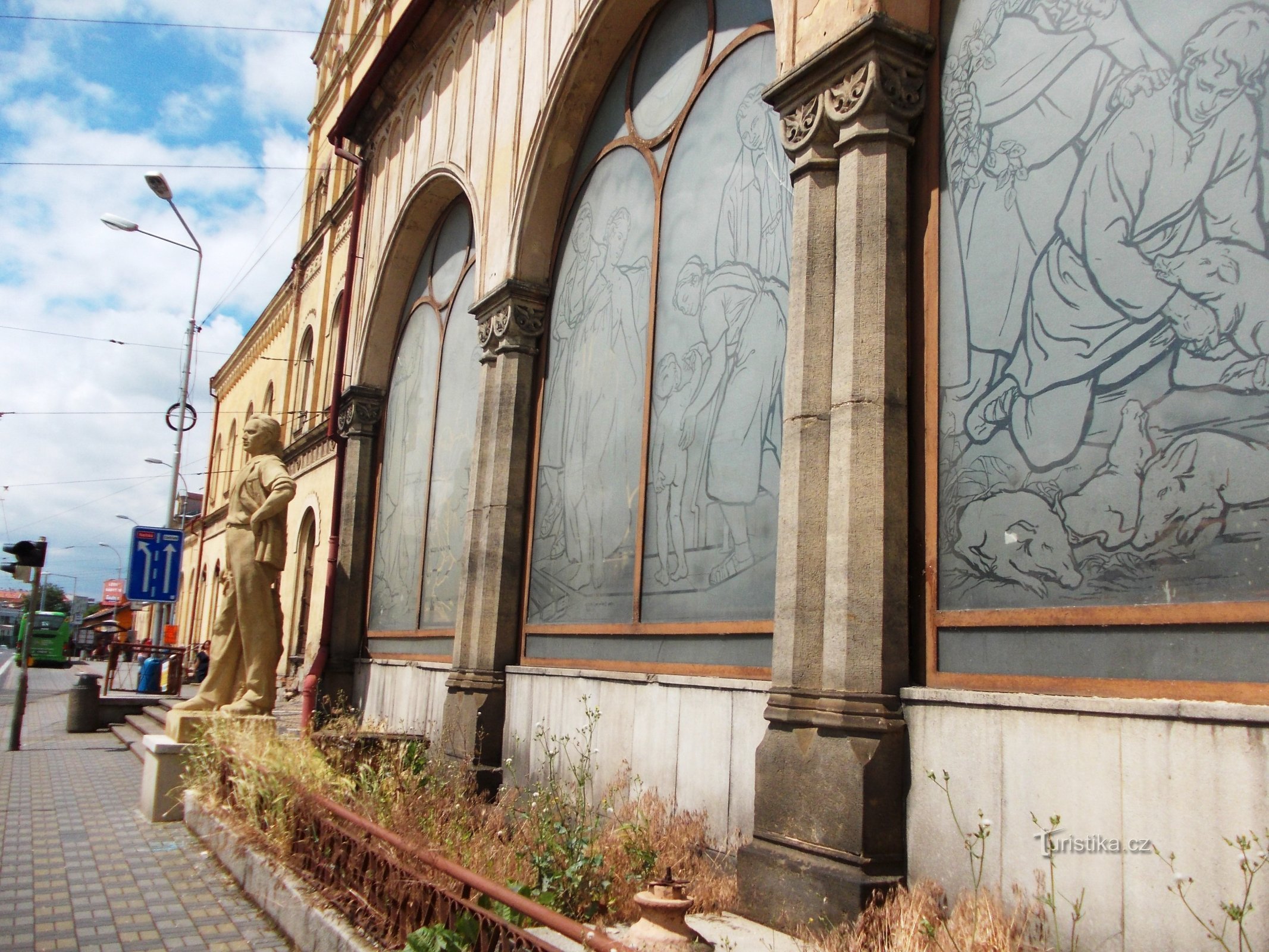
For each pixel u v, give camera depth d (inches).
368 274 585.0
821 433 213.3
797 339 219.1
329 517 684.7
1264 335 150.1
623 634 308.8
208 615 1278.3
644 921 157.2
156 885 241.0
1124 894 147.9
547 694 334.3
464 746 355.6
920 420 205.5
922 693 185.9
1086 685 166.2
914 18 218.1
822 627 204.8
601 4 350.3
